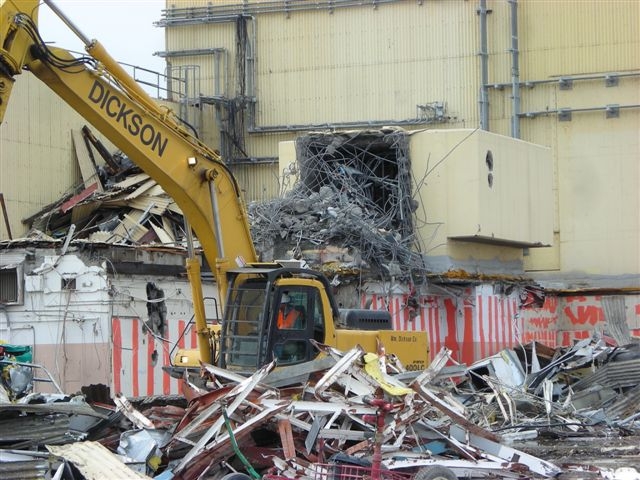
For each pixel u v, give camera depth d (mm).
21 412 13633
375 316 19719
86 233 31875
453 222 32344
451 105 44406
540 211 36531
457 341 32031
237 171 45844
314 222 29984
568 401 23812
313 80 45656
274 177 45469
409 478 13203
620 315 37156
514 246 36031
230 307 17078
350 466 12914
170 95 46094
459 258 32875
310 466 13211
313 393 14578
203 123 45719
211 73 46125
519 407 22906
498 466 14289
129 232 30500
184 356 19109
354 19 45375
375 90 45156
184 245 27234
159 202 31500
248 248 18094
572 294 37750
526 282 35500
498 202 33469
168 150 17016
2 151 35188
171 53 46250
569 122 43562
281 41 45906
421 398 14594
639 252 42719
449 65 44500
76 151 38219
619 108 42906
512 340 34125
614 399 24469
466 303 32188
